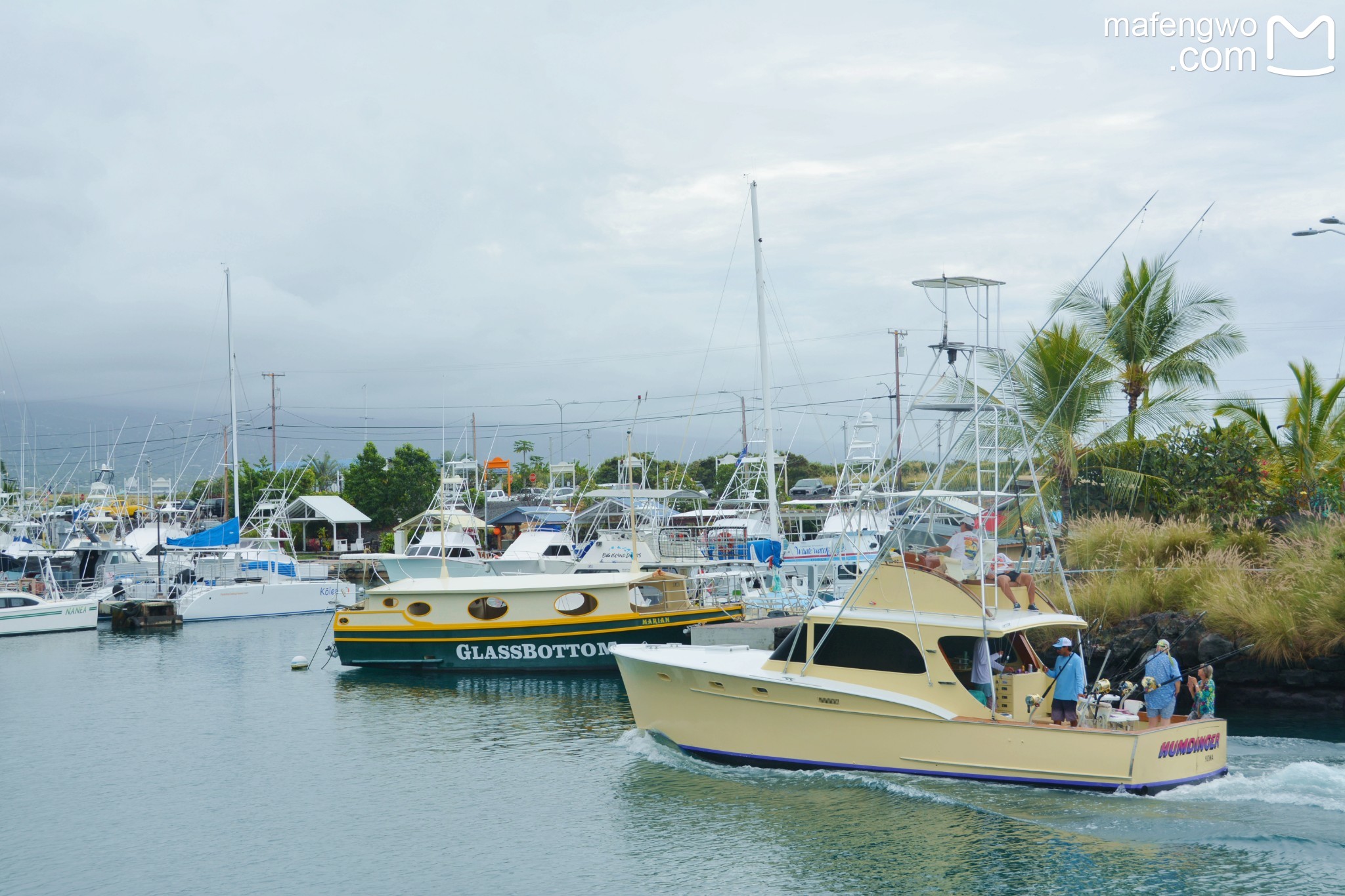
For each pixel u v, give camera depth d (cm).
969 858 1666
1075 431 3816
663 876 1666
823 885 1609
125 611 5347
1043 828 1750
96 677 3788
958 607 1975
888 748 2014
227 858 1817
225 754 2542
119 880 1731
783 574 4403
